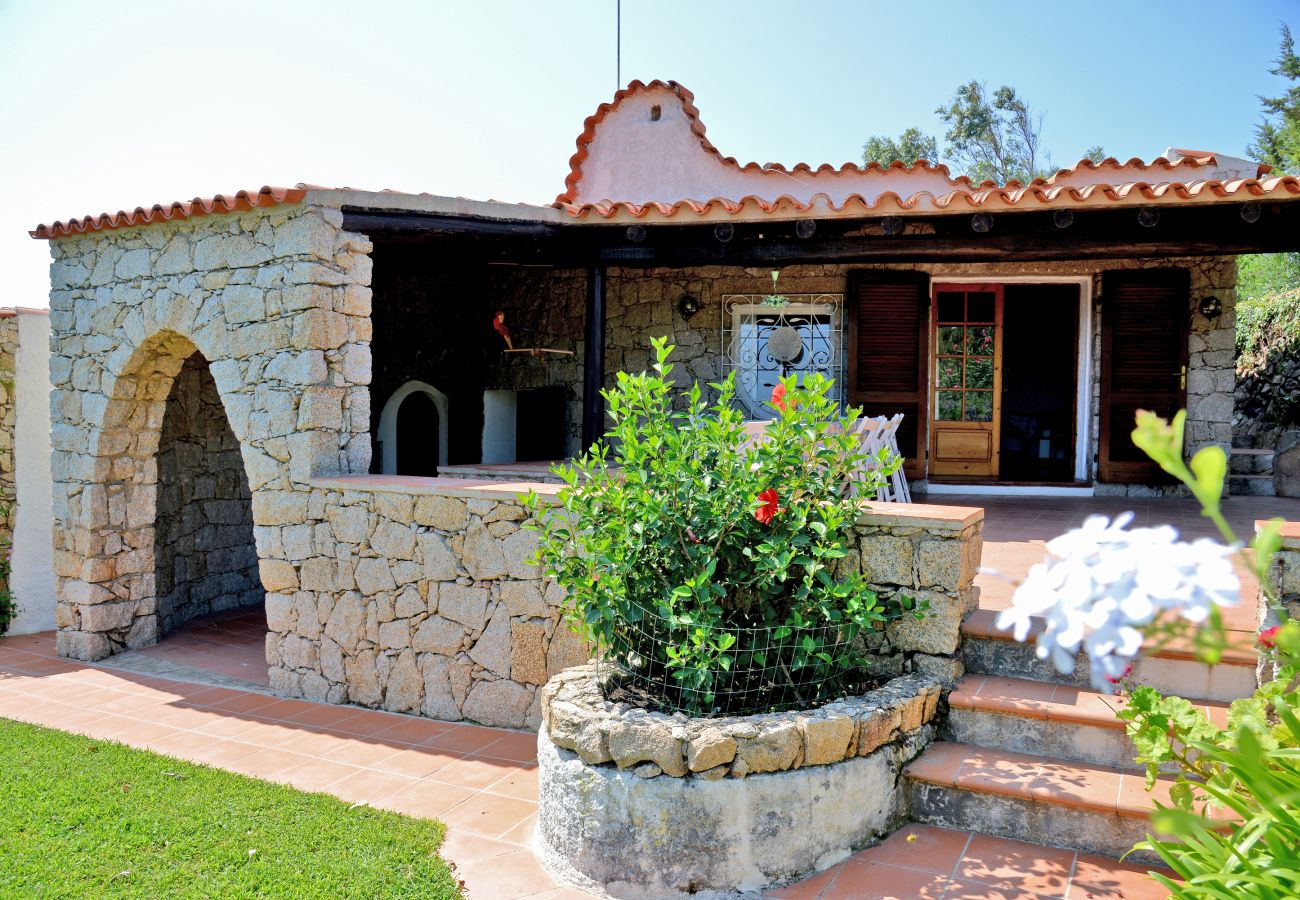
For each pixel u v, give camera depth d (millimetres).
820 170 10133
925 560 4219
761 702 4000
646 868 3449
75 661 7637
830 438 4336
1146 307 9336
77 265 7695
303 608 6203
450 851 3881
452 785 4594
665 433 4285
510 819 4199
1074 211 7203
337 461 6266
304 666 6207
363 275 6398
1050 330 13398
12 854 3773
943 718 4145
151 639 8031
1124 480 9523
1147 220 7031
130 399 7590
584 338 10117
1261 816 2105
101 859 3729
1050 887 3260
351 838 3922
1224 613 4445
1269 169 9391
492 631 5383
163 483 8531
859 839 3613
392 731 5434
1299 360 11148
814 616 4082
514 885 3582
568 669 4508
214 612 9328
